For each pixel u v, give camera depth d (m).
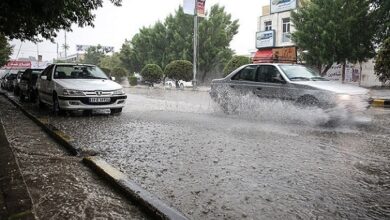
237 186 4.02
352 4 26.30
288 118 8.95
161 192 3.86
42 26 15.14
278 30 37.22
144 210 3.40
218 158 5.23
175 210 3.25
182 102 15.38
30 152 5.81
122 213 3.35
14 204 3.33
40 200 3.65
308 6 28.30
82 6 12.72
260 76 9.85
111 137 6.94
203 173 4.51
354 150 5.74
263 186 4.01
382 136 6.97
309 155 5.40
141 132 7.47
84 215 3.29
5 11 10.98
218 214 3.29
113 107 10.70
